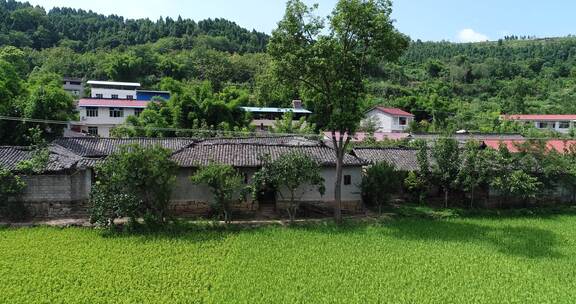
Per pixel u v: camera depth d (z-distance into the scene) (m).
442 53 175.38
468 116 87.69
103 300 19.00
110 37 159.12
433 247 27.64
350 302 19.44
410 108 95.00
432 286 21.39
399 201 41.38
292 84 35.22
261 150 36.91
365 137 61.25
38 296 19.22
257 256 25.30
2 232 28.45
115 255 24.72
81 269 22.58
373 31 32.81
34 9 162.62
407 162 42.19
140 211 30.30
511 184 37.91
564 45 162.00
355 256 25.66
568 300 20.05
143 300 19.14
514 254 26.56
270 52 33.59
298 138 45.53
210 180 31.44
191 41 158.75
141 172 29.98
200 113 63.38
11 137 42.94
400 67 138.25
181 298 19.42
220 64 126.62
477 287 21.42
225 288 20.67
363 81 35.22
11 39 134.00
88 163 33.75
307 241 28.52
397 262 24.77
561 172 40.69
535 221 35.75
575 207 40.75
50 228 29.62
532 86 117.69
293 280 21.89
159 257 24.66
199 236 28.92
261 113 79.25
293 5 32.78
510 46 190.00
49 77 72.88
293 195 33.97
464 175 38.22
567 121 87.62
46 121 40.31
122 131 56.25
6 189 30.70
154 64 121.50
